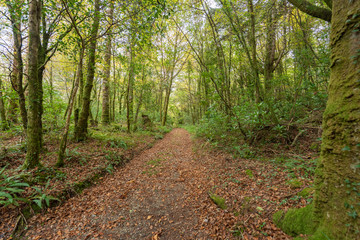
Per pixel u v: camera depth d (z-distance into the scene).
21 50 4.75
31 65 4.12
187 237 2.80
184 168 6.01
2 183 3.28
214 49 8.09
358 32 1.49
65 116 8.21
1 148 5.07
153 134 13.06
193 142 10.14
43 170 4.32
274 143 5.71
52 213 3.38
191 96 22.00
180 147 9.63
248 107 6.56
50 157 5.32
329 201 1.77
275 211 2.74
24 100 5.30
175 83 25.20
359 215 1.45
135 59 9.52
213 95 6.31
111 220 3.33
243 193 3.52
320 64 5.46
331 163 1.75
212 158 6.27
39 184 3.87
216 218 3.08
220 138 8.05
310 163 3.95
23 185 3.36
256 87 6.21
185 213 3.46
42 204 3.42
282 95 7.66
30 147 4.28
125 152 7.26
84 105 7.51
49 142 6.70
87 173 4.84
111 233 2.99
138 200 4.04
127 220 3.33
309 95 6.34
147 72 12.41
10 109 6.45
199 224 3.06
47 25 5.54
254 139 6.04
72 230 3.04
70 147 6.50
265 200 3.07
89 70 7.46
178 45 15.87
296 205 2.69
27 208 3.27
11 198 3.05
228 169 4.91
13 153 5.05
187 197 4.05
